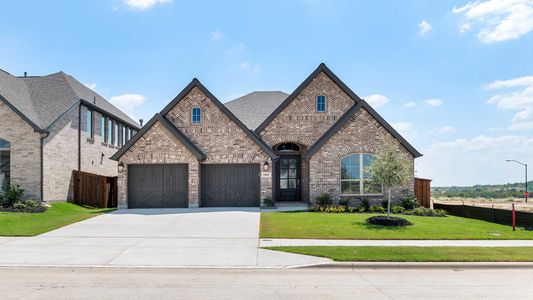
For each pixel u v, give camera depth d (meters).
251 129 21.62
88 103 23.14
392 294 6.70
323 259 9.13
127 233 12.44
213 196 19.47
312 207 18.02
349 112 19.59
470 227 13.88
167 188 19.12
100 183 20.89
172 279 7.59
